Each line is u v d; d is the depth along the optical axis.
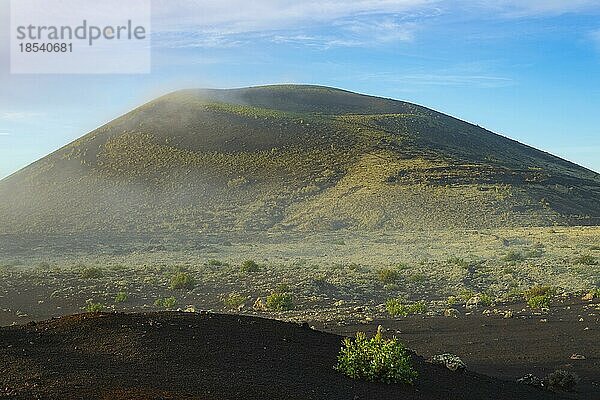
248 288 34.72
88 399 8.80
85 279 37.88
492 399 12.51
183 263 50.12
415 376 12.38
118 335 12.26
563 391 14.44
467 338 20.59
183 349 11.82
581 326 22.55
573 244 56.69
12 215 103.38
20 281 36.78
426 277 39.00
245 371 11.11
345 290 34.19
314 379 11.30
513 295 32.25
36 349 11.36
